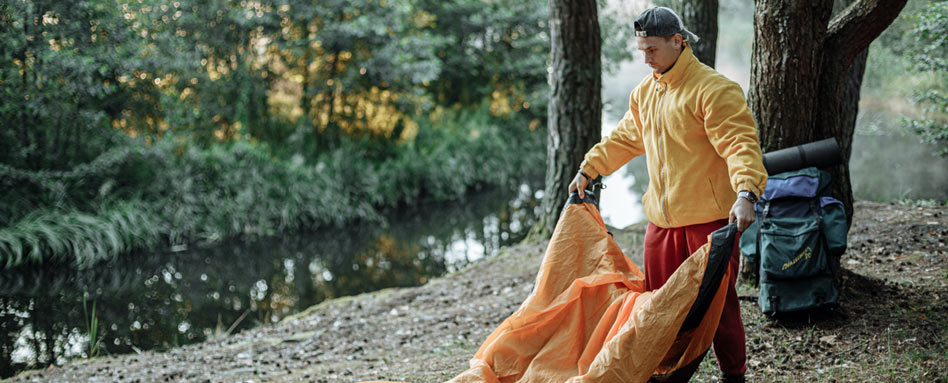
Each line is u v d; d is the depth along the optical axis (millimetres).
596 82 8195
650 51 2975
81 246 11391
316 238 13977
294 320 7266
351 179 15836
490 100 21609
